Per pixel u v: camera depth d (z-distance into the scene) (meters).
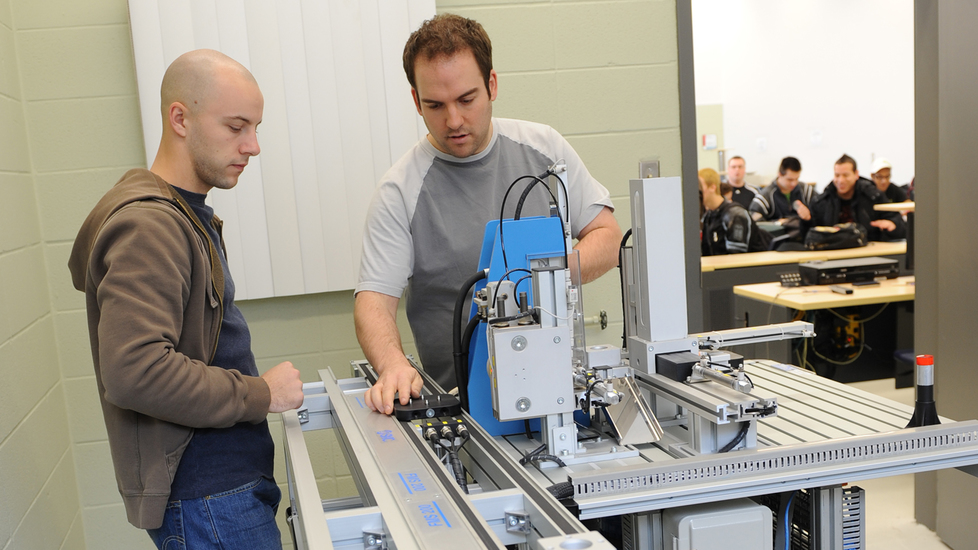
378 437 1.19
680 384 1.27
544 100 2.55
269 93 2.33
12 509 1.80
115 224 1.18
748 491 1.09
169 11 2.25
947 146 2.55
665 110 2.62
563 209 1.41
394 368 1.43
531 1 2.50
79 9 2.28
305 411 1.53
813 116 7.04
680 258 1.36
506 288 1.27
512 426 1.39
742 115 7.20
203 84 1.32
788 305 4.07
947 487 2.67
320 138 2.38
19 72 2.25
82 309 2.35
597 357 1.36
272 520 1.46
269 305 2.46
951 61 2.51
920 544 2.70
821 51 6.93
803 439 1.23
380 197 1.72
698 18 7.08
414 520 0.86
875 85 6.88
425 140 1.75
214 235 1.44
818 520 1.29
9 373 1.87
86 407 2.38
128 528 2.44
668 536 1.14
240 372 1.41
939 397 2.65
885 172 5.88
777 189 6.27
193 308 1.28
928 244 2.69
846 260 4.65
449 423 1.28
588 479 1.05
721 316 4.89
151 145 2.29
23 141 2.22
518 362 1.20
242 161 1.39
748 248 5.58
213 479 1.35
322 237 2.42
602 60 2.57
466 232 1.72
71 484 2.33
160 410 1.19
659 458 1.20
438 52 1.47
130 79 2.32
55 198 2.31
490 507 0.94
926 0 2.61
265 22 2.31
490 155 1.74
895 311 4.77
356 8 2.36
